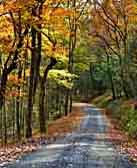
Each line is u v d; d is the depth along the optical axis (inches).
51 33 1190.3
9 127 1791.3
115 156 720.3
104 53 2691.9
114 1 1636.3
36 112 2138.3
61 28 1095.6
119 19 1686.8
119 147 896.9
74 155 705.0
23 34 933.2
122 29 1724.9
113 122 1868.8
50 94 2541.8
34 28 997.2
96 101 4033.0
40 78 1440.7
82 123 1781.5
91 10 1797.5
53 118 2294.5
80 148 826.8
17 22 913.5
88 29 2038.6
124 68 1887.3
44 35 1216.2
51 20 935.7
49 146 878.4
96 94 4525.1
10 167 566.9
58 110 2502.5
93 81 4394.7
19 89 1176.2
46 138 1094.4
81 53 2145.7
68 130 1397.6
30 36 1090.7
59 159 646.5
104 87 4384.8
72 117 2170.3
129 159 692.7
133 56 1759.4
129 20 1624.0
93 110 2999.5
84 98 4635.8
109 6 1670.8
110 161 644.7
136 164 631.8
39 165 579.2
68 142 967.6
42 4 890.1
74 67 2156.7
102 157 693.3
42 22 912.9
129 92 1983.3
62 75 1485.0
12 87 1133.7
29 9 869.8
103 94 4168.3
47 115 2192.4
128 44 1758.1
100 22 1939.0
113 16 1697.8
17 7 820.6
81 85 4665.4
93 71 3715.6
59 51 1247.5
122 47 1951.3
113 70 2647.6
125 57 1758.1
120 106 1930.4
